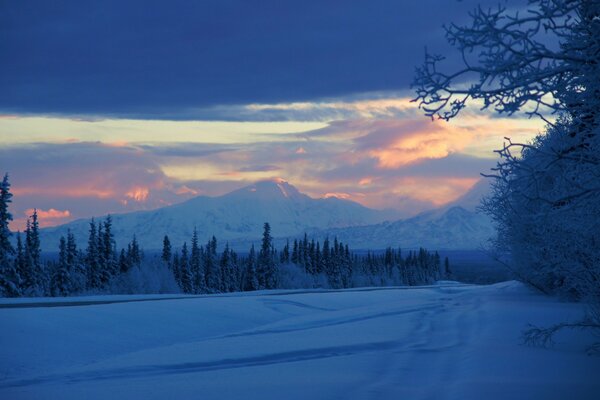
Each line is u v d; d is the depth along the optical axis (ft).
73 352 72.43
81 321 87.71
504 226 104.78
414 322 88.89
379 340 67.26
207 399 36.99
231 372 49.34
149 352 67.31
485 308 98.12
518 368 42.88
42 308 95.45
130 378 50.16
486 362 45.52
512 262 119.03
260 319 117.70
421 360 50.80
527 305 95.81
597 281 51.31
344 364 50.29
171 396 38.73
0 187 190.19
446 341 63.72
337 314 117.19
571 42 23.29
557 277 103.65
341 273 424.46
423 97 23.47
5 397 43.01
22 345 71.00
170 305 114.11
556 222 32.48
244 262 361.51
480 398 33.19
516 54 22.50
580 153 25.44
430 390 37.11
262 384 41.63
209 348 67.26
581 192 25.45
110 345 78.84
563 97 23.86
